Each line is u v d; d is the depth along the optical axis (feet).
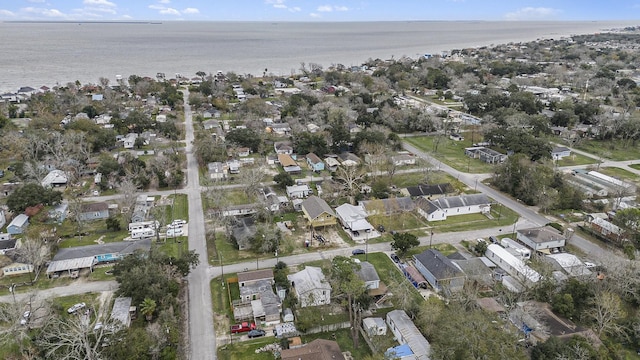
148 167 353.92
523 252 242.17
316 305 202.08
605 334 183.93
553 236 254.47
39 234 250.16
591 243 263.49
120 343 159.02
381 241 265.95
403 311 192.13
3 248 245.65
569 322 187.93
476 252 251.60
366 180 355.56
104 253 237.86
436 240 267.39
